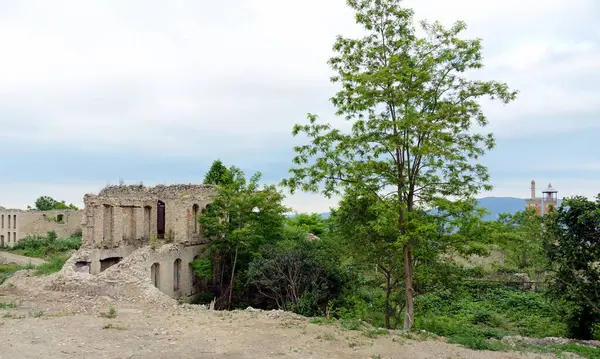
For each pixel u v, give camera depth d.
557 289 23.89
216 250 34.50
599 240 22.56
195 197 35.53
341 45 20.22
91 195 30.25
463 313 31.75
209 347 14.41
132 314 19.56
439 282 22.36
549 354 15.32
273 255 29.70
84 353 13.23
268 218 34.19
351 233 22.70
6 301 22.34
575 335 24.00
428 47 19.22
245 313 20.25
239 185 34.84
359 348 14.79
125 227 34.03
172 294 31.08
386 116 19.69
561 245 23.59
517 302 34.38
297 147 20.58
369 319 26.94
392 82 18.28
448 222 19.45
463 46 18.80
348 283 29.36
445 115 18.48
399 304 26.00
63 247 53.53
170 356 13.30
